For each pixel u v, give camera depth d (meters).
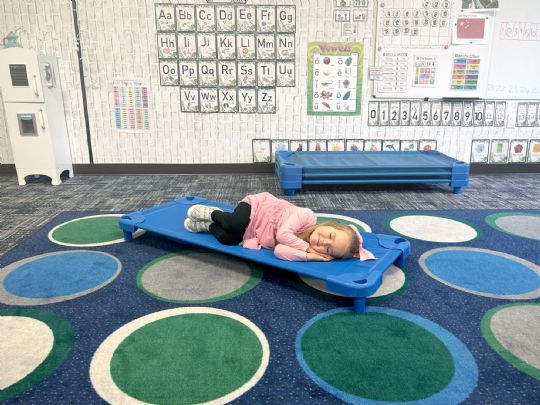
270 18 2.94
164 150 3.16
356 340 1.17
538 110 3.18
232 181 3.00
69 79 3.00
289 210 1.55
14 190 2.73
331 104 3.11
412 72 3.06
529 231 2.01
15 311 1.31
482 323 1.25
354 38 3.00
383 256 1.50
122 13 2.90
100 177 3.11
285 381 1.02
